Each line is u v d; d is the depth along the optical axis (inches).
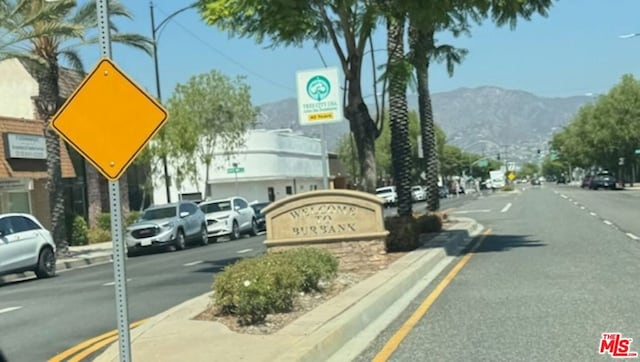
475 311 398.9
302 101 603.8
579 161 4269.2
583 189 3393.2
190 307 419.2
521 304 412.8
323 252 481.1
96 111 251.6
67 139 251.1
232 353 300.2
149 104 250.7
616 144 3048.7
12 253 773.3
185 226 1194.0
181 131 1814.7
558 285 474.0
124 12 1069.8
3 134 1179.9
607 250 672.4
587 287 461.7
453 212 1628.9
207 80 2108.8
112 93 251.9
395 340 338.3
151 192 1932.8
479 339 331.0
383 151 3491.6
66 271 926.4
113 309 496.1
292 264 425.4
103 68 252.2
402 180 873.5
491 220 1242.6
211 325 359.9
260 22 601.3
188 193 2421.3
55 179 1075.3
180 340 331.6
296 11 595.5
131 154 250.2
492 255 671.8
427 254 644.7
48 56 1058.7
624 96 2994.6
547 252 671.8
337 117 599.2
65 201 1491.1
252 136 2519.7
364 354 315.6
